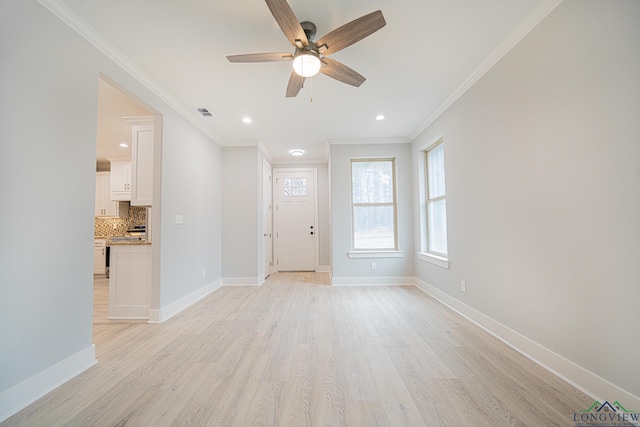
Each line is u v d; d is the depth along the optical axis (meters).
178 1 1.79
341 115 3.69
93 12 1.87
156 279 2.96
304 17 1.96
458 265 3.15
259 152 4.88
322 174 6.19
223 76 2.69
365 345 2.33
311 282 4.97
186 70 2.59
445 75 2.73
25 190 1.61
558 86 1.80
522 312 2.16
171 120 3.20
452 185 3.24
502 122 2.34
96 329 2.75
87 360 1.98
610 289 1.52
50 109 1.76
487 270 2.60
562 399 1.59
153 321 2.93
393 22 2.00
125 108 3.48
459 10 1.89
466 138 2.91
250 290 4.38
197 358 2.12
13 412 1.50
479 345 2.31
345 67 2.11
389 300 3.73
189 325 2.85
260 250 4.92
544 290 1.95
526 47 2.05
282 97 3.13
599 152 1.56
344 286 4.59
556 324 1.85
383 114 3.67
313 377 1.84
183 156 3.47
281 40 2.18
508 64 2.25
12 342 1.53
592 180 1.60
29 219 1.63
